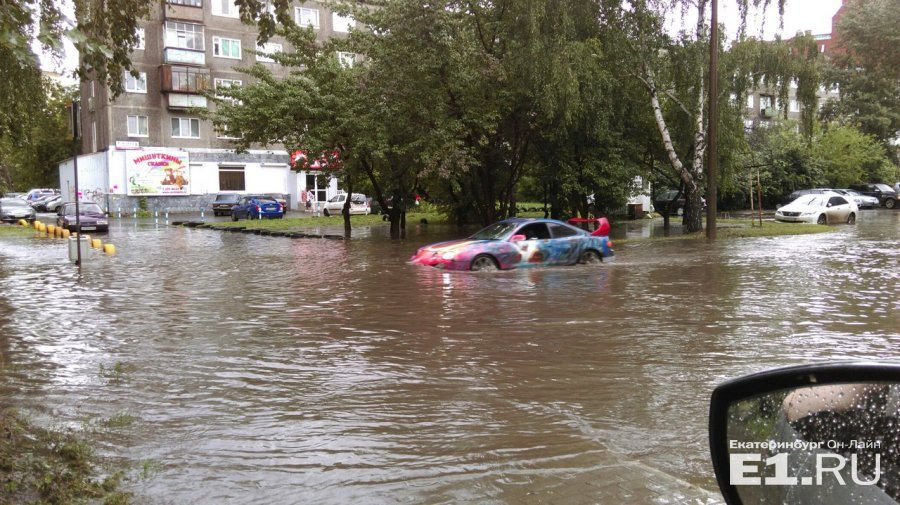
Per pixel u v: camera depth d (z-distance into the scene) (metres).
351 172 25.64
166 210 48.19
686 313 9.43
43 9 5.21
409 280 13.23
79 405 5.45
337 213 42.53
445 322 8.91
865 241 21.70
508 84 23.64
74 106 15.95
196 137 49.09
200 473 4.08
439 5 21.22
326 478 4.01
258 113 23.62
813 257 17.08
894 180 55.50
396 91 21.81
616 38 23.42
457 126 22.56
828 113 53.19
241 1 8.85
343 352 7.26
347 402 5.52
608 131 25.64
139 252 20.45
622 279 13.16
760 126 49.12
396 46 21.69
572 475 4.01
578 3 23.19
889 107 52.06
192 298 11.25
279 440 4.66
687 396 5.60
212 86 48.78
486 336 8.01
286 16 8.99
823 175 47.53
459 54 21.84
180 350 7.40
